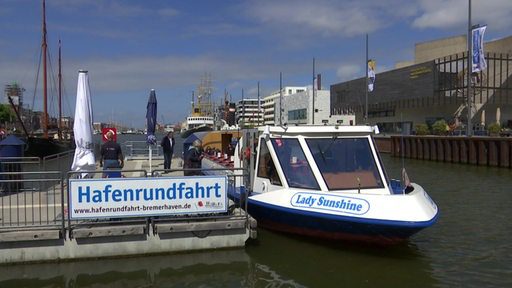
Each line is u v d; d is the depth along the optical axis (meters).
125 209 8.97
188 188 9.28
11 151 14.07
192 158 13.88
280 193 10.25
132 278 8.16
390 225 8.75
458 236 11.42
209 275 8.34
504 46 65.62
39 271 8.34
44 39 45.31
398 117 74.81
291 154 10.51
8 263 8.57
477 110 59.03
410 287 7.93
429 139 40.38
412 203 8.96
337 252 9.57
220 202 9.48
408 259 9.34
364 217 8.95
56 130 60.06
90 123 12.05
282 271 8.55
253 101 115.75
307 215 9.59
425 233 11.64
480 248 10.31
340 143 10.51
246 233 9.55
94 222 9.06
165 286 7.88
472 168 32.09
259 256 9.27
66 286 7.79
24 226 8.80
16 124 67.25
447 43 81.62
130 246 9.02
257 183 11.38
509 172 28.77
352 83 88.56
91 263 8.71
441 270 8.78
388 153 50.09
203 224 9.18
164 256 9.12
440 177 26.78
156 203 9.11
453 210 15.33
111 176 11.93
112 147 12.18
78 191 8.76
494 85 59.81
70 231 8.72
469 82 38.91
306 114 102.31
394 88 74.38
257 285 7.94
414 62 88.12
